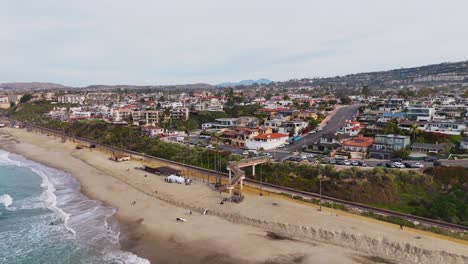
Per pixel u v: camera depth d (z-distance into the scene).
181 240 52.31
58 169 103.50
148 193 74.75
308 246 49.38
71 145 145.38
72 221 61.28
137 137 135.25
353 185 68.00
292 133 125.81
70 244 52.56
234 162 78.06
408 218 57.03
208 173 87.56
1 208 68.44
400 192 65.62
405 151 84.38
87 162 109.44
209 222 58.47
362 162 80.69
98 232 56.44
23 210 67.38
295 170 77.25
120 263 46.41
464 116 138.38
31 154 129.25
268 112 176.50
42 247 51.81
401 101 172.00
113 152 122.38
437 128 112.56
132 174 90.75
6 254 49.94
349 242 49.16
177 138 127.50
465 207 57.88
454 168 66.06
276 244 50.19
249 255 47.31
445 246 45.50
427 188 64.94
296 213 58.84
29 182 88.88
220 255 47.59
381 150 89.31
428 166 73.94
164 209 65.31
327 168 73.56
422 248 45.00
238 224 57.53
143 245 51.22
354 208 61.56
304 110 173.38
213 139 124.06
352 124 126.31
